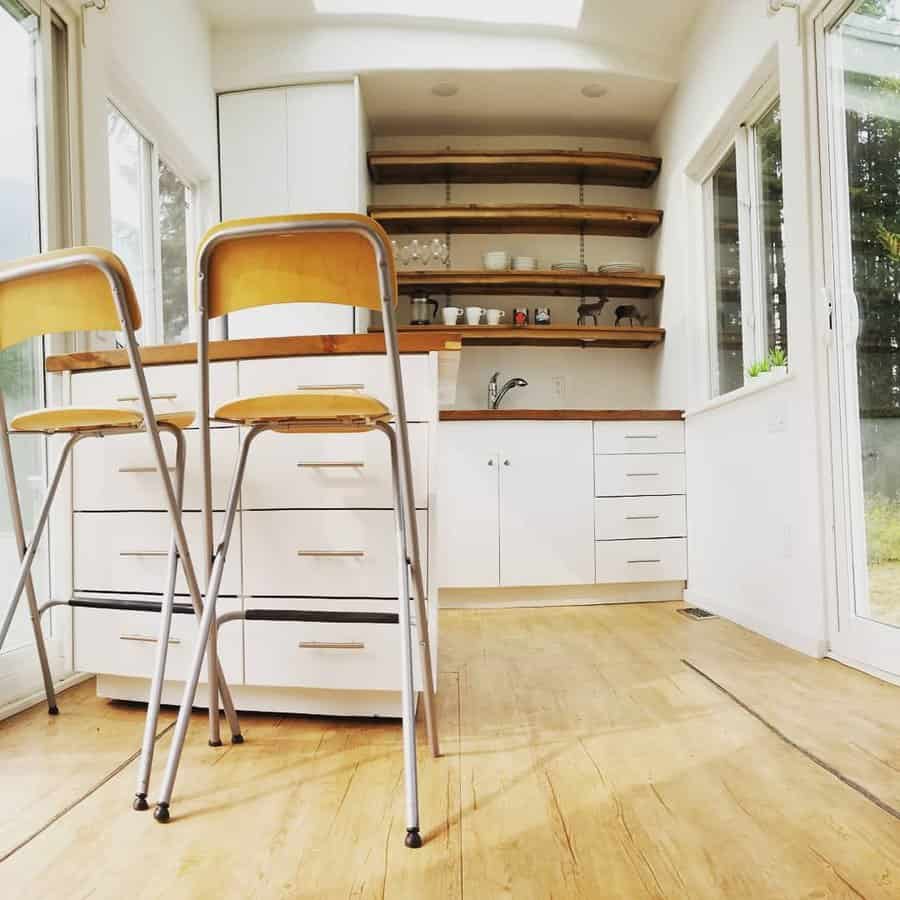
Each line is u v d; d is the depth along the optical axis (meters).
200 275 1.29
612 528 3.71
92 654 1.95
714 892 1.06
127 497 1.92
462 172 4.33
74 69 2.46
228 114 3.97
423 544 1.80
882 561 2.20
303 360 1.82
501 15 3.81
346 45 3.88
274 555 1.82
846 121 2.36
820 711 1.89
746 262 3.32
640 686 2.15
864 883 1.08
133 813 1.34
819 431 2.46
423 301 4.20
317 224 1.20
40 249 2.31
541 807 1.34
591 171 4.33
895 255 2.09
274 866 1.14
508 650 2.66
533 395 4.46
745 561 3.03
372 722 1.85
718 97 3.34
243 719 1.88
